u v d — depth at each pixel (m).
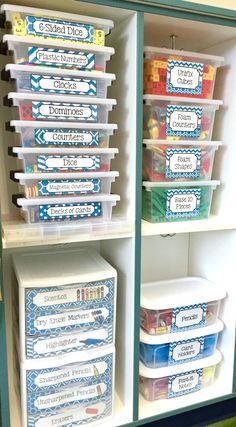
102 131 1.00
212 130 1.25
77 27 0.91
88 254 1.23
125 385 1.15
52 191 0.95
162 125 1.08
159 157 1.10
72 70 0.92
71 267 1.09
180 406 1.17
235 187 1.21
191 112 1.11
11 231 0.90
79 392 1.04
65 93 0.93
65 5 0.91
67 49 0.91
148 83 1.05
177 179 1.13
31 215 0.94
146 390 1.20
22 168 0.95
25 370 0.97
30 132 0.91
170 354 1.19
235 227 1.17
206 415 1.40
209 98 1.14
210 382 1.29
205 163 1.17
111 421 1.09
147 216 1.14
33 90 0.90
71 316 1.00
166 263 1.50
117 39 1.08
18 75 0.88
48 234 0.93
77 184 0.98
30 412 0.99
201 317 1.23
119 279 1.16
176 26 1.06
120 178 1.11
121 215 1.07
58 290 0.98
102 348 1.06
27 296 0.95
